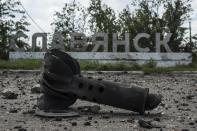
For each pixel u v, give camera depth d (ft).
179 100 36.01
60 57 26.66
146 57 113.09
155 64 100.48
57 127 22.20
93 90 26.17
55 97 26.27
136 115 26.86
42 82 26.43
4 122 23.57
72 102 26.63
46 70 26.21
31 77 60.70
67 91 26.12
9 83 49.55
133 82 55.16
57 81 26.14
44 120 24.27
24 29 157.38
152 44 169.07
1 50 147.74
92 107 28.48
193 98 37.73
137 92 26.40
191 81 58.90
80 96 26.14
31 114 26.35
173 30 179.11
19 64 87.97
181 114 27.84
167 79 62.13
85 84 26.22
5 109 28.48
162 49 133.28
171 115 27.32
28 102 32.30
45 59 26.76
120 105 26.32
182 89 46.52
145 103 26.81
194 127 23.09
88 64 90.68
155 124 23.44
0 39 150.82
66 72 26.27
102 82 26.37
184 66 112.68
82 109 28.78
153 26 180.14
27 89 42.27
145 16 180.55
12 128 21.88
